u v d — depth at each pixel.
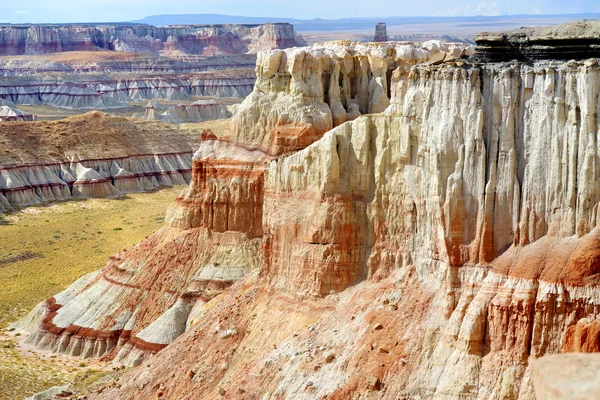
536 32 44.38
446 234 43.38
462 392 40.00
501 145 42.41
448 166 43.59
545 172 41.22
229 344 55.59
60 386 67.94
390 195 50.44
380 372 43.28
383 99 76.62
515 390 38.78
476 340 40.69
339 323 48.81
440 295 44.16
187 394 53.72
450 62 45.94
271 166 57.62
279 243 56.53
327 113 76.12
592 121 40.12
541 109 41.50
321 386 44.94
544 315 38.91
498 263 41.62
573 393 18.22
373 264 51.06
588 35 42.16
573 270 39.00
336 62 77.06
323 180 53.25
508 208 42.19
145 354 74.19
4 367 75.62
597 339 36.66
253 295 57.75
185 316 76.12
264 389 47.66
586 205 39.91
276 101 79.00
